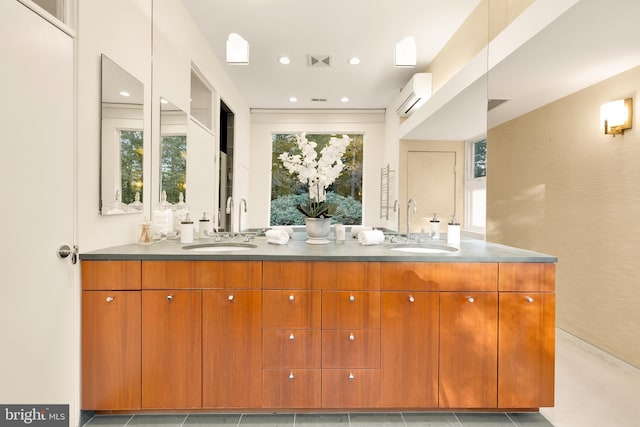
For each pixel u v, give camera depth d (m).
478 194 2.28
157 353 1.51
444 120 2.24
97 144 1.56
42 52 1.22
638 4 1.35
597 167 2.18
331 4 2.11
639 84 1.93
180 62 2.17
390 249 1.90
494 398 1.53
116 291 1.49
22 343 1.16
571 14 1.46
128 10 1.82
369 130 2.25
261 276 1.53
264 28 2.14
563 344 2.38
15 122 1.11
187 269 1.52
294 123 2.26
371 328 1.54
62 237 1.35
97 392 1.48
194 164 2.24
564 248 2.44
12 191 1.11
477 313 1.54
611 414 1.58
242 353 1.52
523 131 2.32
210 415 1.57
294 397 1.53
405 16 2.11
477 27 2.11
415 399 1.54
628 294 2.02
